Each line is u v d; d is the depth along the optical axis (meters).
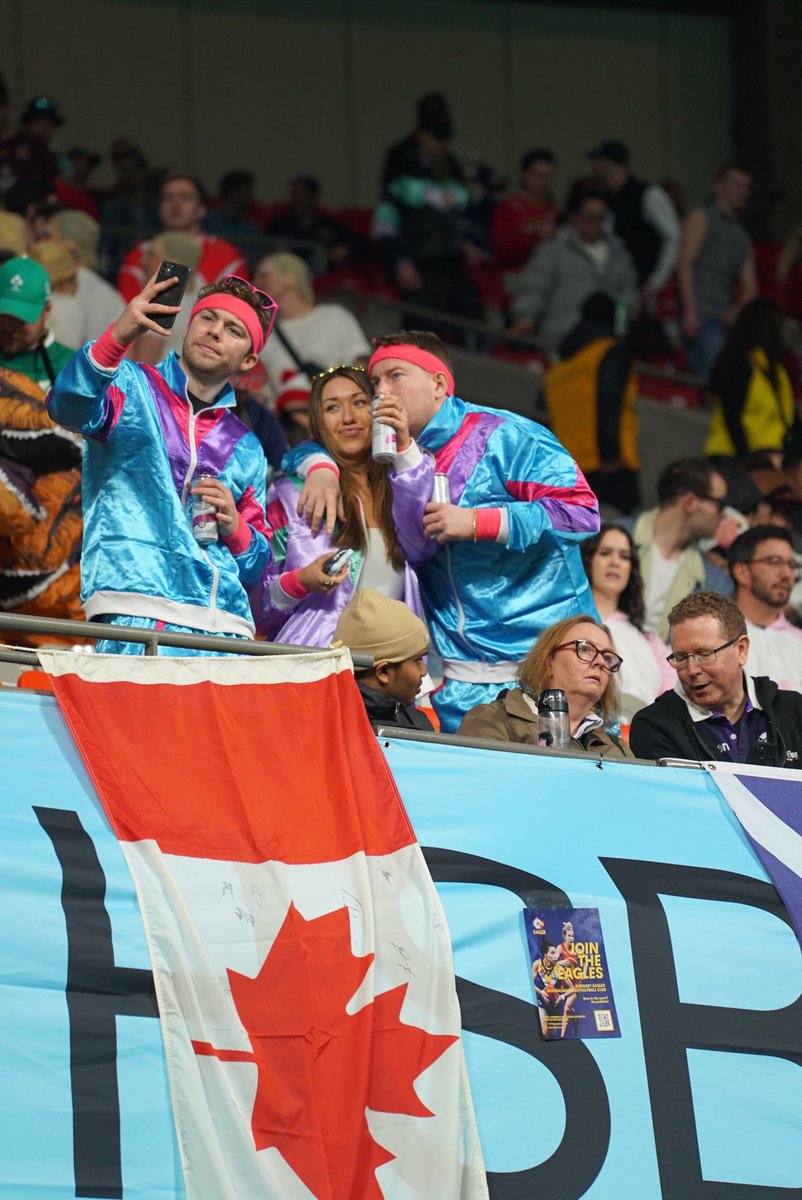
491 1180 13.66
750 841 16.12
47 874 12.79
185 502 15.41
